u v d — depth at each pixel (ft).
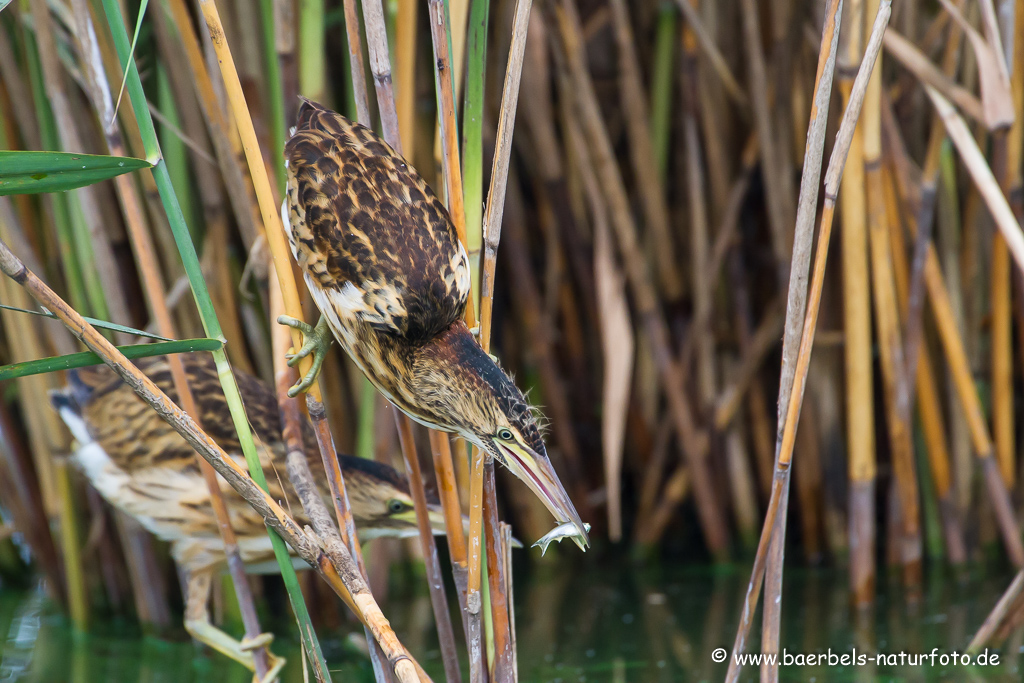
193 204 23.09
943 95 20.63
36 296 11.90
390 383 15.64
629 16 26.99
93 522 25.00
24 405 23.70
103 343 12.38
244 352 23.49
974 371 26.53
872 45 13.30
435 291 15.30
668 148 27.99
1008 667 20.12
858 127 20.10
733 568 27.30
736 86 24.49
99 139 22.34
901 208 24.53
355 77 15.12
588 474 29.48
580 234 26.86
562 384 27.89
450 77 12.89
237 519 19.99
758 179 28.02
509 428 14.61
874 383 28.02
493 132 25.27
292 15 18.74
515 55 12.44
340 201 15.67
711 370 27.20
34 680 20.90
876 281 22.50
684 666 20.93
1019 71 22.53
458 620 23.90
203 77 17.62
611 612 24.27
